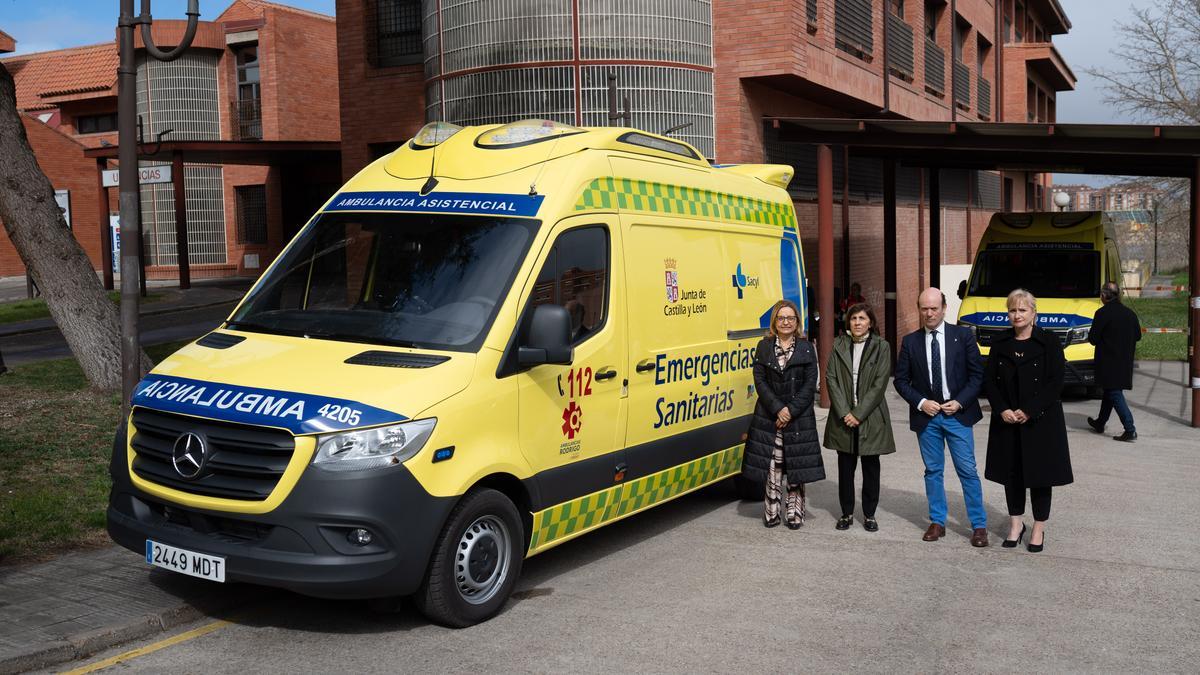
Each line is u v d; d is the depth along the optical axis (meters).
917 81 24.38
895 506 8.60
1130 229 63.91
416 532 5.14
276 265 6.47
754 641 5.41
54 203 11.55
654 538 7.54
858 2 19.98
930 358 7.38
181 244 28.16
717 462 7.98
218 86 34.81
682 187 7.59
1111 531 7.77
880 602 6.07
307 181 33.03
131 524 5.50
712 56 16.44
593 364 6.36
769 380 7.68
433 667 5.02
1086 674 4.99
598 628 5.59
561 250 6.19
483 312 5.73
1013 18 38.69
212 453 5.21
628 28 15.55
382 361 5.45
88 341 11.61
